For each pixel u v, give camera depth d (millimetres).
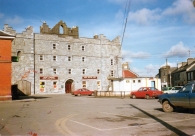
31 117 12070
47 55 49969
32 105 19734
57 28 58469
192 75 53406
